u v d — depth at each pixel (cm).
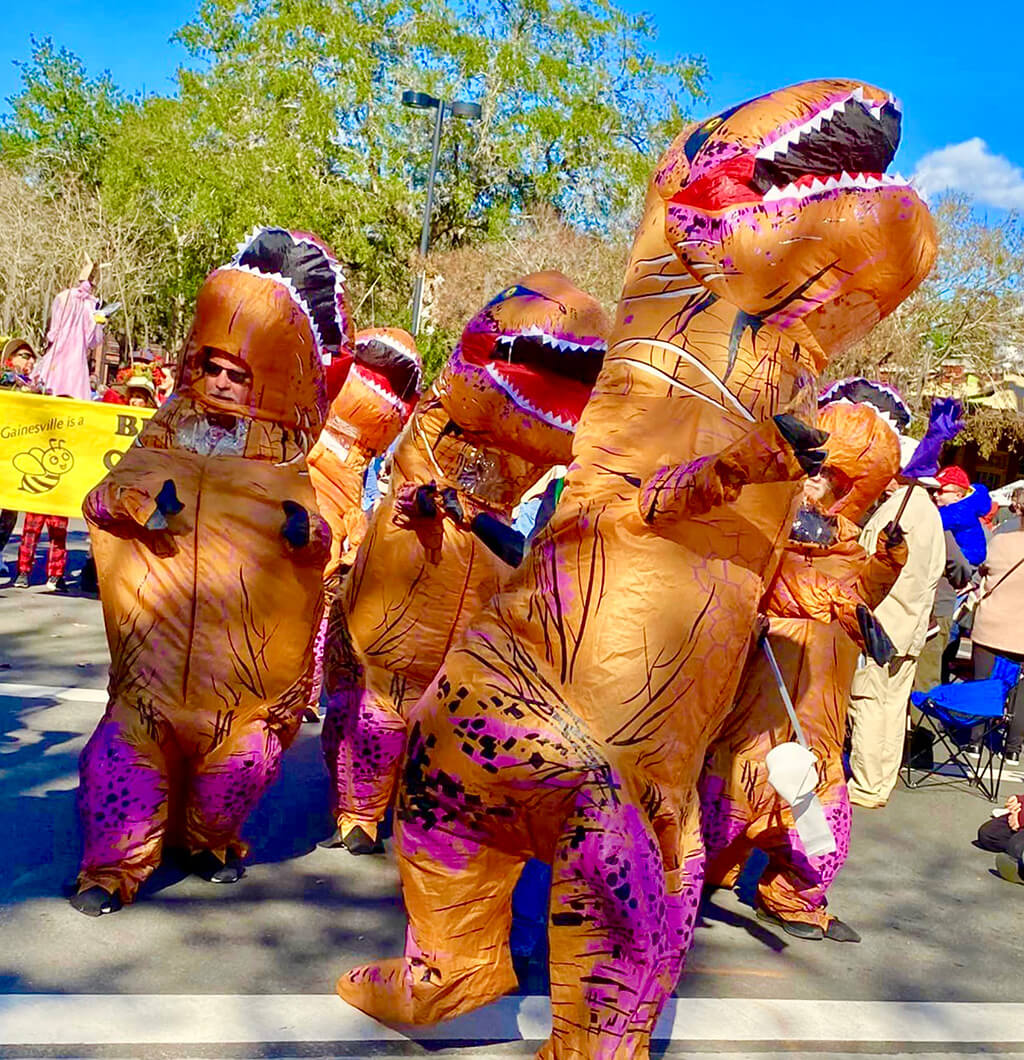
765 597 474
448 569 491
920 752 845
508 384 463
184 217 3541
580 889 306
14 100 4844
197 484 431
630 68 3406
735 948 486
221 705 434
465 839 330
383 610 502
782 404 329
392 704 512
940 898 579
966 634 997
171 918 442
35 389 1137
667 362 330
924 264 336
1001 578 857
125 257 3766
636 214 3036
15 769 579
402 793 338
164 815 442
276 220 3212
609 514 320
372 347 673
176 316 4031
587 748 311
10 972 387
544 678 318
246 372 439
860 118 324
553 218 3005
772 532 332
